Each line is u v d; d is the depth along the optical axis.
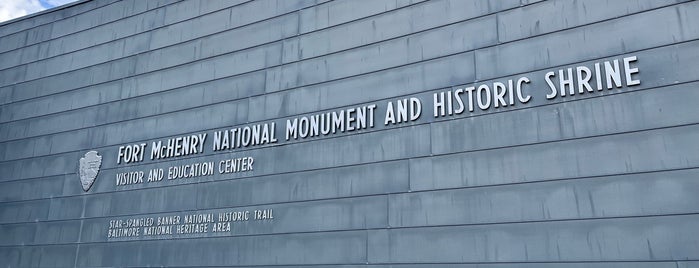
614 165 4.39
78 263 7.11
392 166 5.38
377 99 5.67
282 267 5.70
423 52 5.54
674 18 4.45
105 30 8.20
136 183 7.05
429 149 5.23
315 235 5.61
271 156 6.16
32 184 7.96
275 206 5.95
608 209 4.33
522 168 4.75
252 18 6.88
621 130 4.43
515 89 4.96
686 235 4.03
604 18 4.73
